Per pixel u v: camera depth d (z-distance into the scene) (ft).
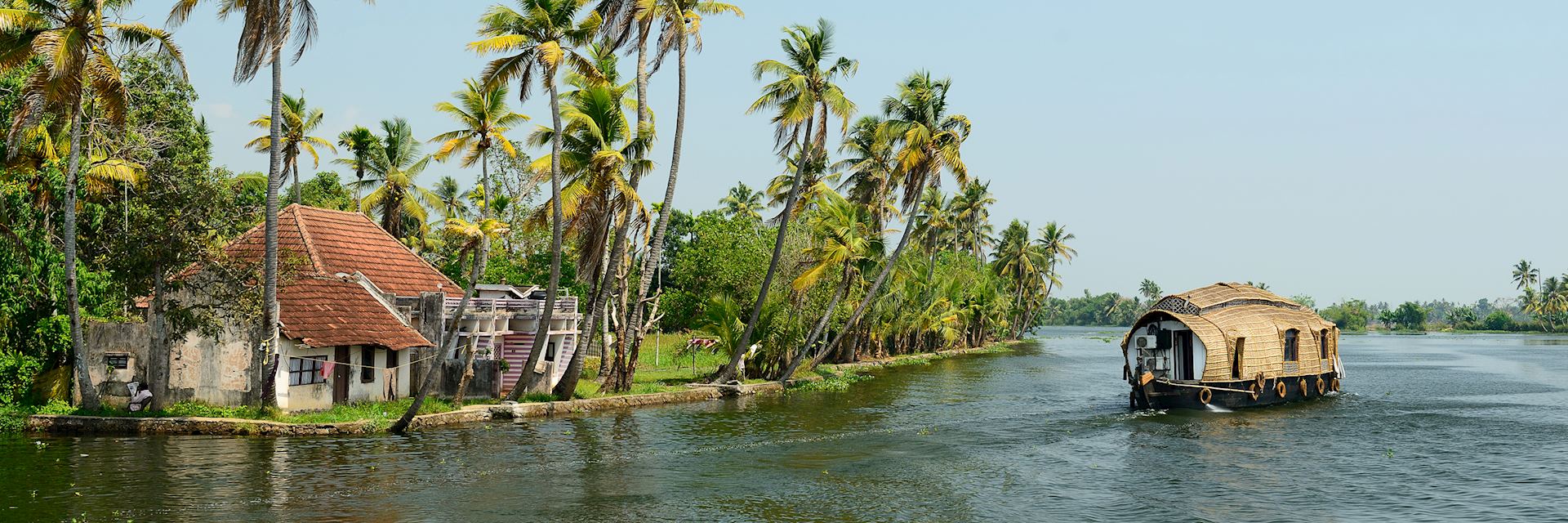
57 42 83.61
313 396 101.60
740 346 146.51
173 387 101.40
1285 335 144.77
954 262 314.14
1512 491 78.33
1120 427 113.09
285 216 119.85
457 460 84.48
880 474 83.35
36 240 101.09
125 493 69.31
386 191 165.68
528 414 111.45
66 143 107.04
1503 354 322.75
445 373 114.93
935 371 207.41
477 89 118.73
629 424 109.19
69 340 101.55
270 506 66.95
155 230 93.09
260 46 85.15
